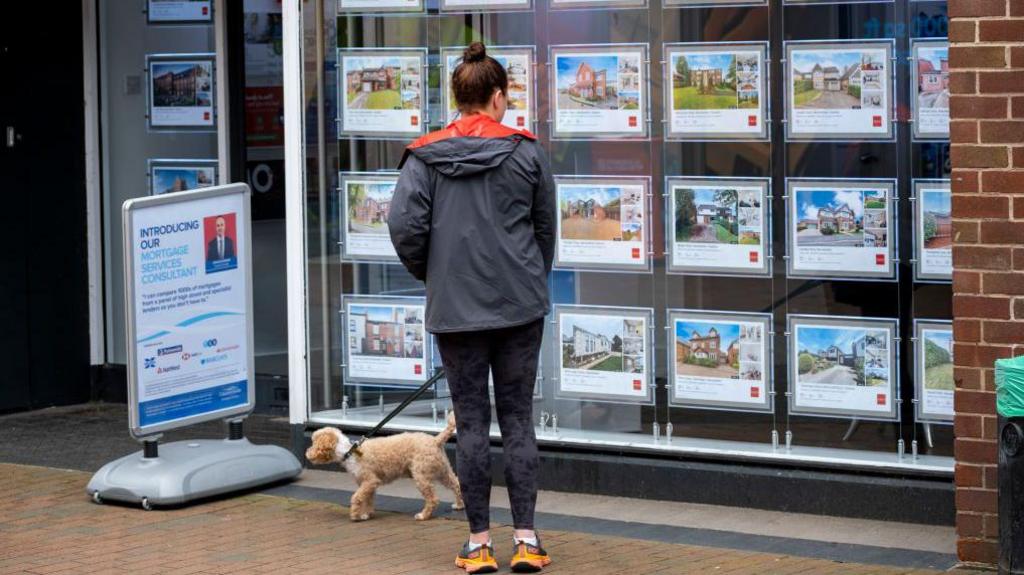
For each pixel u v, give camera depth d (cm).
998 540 704
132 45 1238
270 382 1205
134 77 1240
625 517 857
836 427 862
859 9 839
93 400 1268
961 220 726
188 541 814
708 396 896
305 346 1007
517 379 744
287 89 991
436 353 980
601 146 915
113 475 907
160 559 777
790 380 873
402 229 732
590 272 924
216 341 938
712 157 885
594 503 892
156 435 907
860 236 848
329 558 774
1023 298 716
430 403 984
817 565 742
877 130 841
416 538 814
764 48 865
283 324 1202
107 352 1272
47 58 1226
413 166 734
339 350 1005
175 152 1230
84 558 782
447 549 790
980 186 721
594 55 912
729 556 763
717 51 877
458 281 728
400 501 905
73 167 1247
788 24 857
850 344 855
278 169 1198
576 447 923
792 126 862
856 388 855
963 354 730
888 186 840
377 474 852
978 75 718
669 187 898
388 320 991
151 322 903
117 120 1252
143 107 1238
